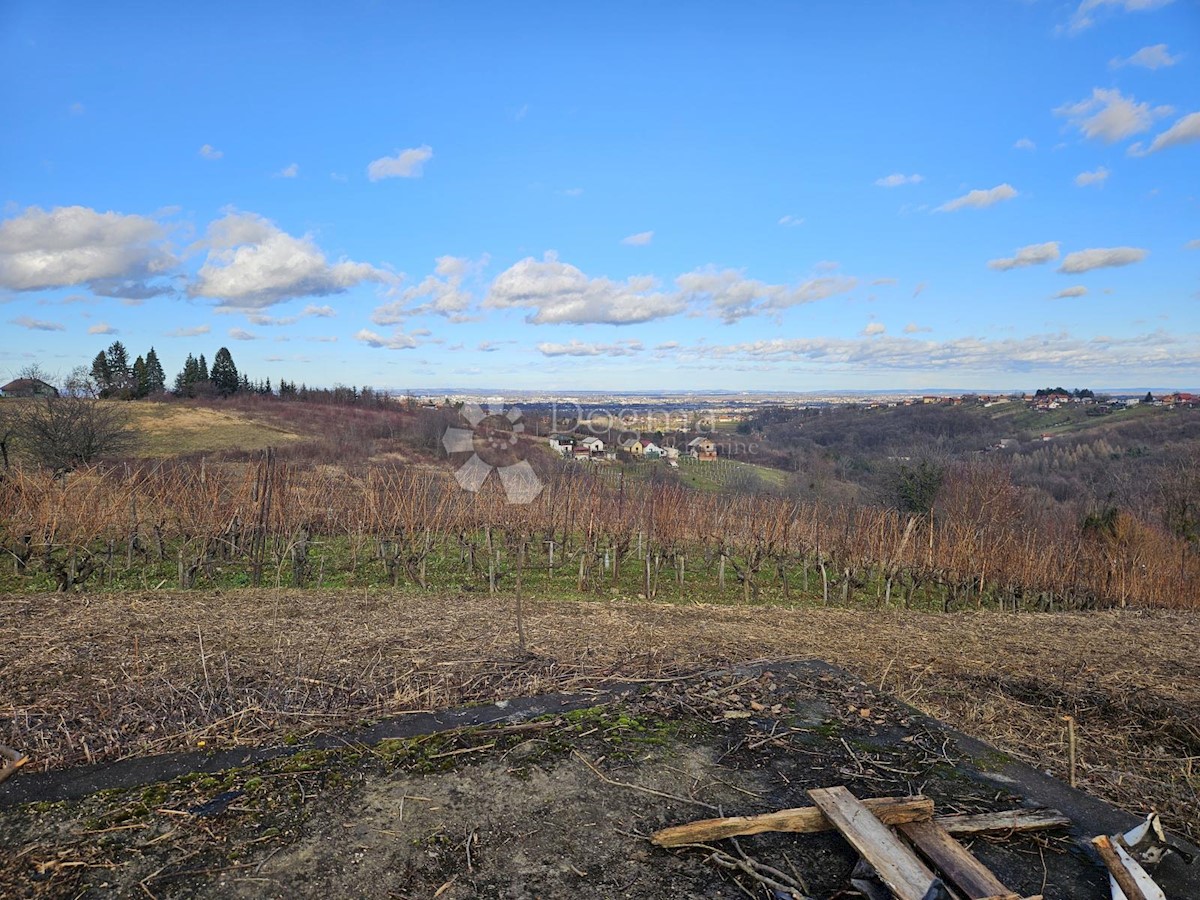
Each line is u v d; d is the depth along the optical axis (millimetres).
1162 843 2580
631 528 12172
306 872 2299
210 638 4926
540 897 2221
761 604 10641
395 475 12039
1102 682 5316
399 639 5109
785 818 2590
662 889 2273
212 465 13938
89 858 2342
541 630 5680
